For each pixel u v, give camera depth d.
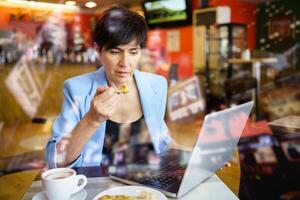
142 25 0.95
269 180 1.08
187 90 4.84
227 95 4.11
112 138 1.07
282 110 3.25
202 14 4.95
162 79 1.25
